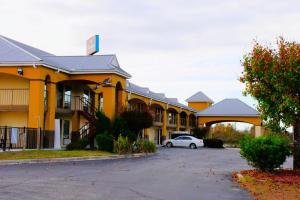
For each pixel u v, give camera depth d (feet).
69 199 34.86
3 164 65.51
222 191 42.42
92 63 113.60
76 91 118.21
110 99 108.68
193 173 60.75
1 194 36.29
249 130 242.99
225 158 100.48
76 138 113.39
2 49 99.35
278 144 57.77
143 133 157.28
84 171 58.13
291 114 53.83
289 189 43.19
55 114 107.65
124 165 71.10
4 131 88.53
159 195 38.60
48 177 49.49
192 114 215.51
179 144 163.32
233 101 209.46
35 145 93.04
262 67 53.67
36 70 95.55
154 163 77.82
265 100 55.26
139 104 160.25
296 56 51.03
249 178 51.75
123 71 115.24
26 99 100.42
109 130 104.88
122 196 37.29
